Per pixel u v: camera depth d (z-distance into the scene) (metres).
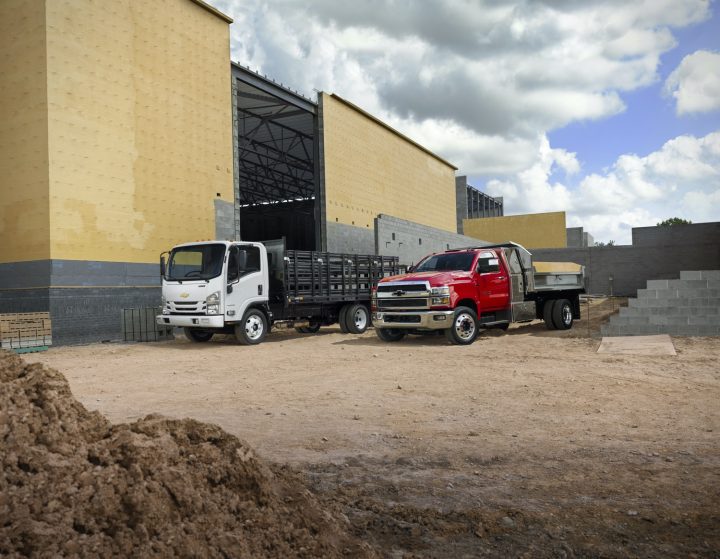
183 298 14.12
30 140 14.89
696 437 5.43
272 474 3.49
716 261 32.50
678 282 13.08
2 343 12.86
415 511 3.70
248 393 7.97
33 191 14.84
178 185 18.34
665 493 3.98
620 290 34.50
